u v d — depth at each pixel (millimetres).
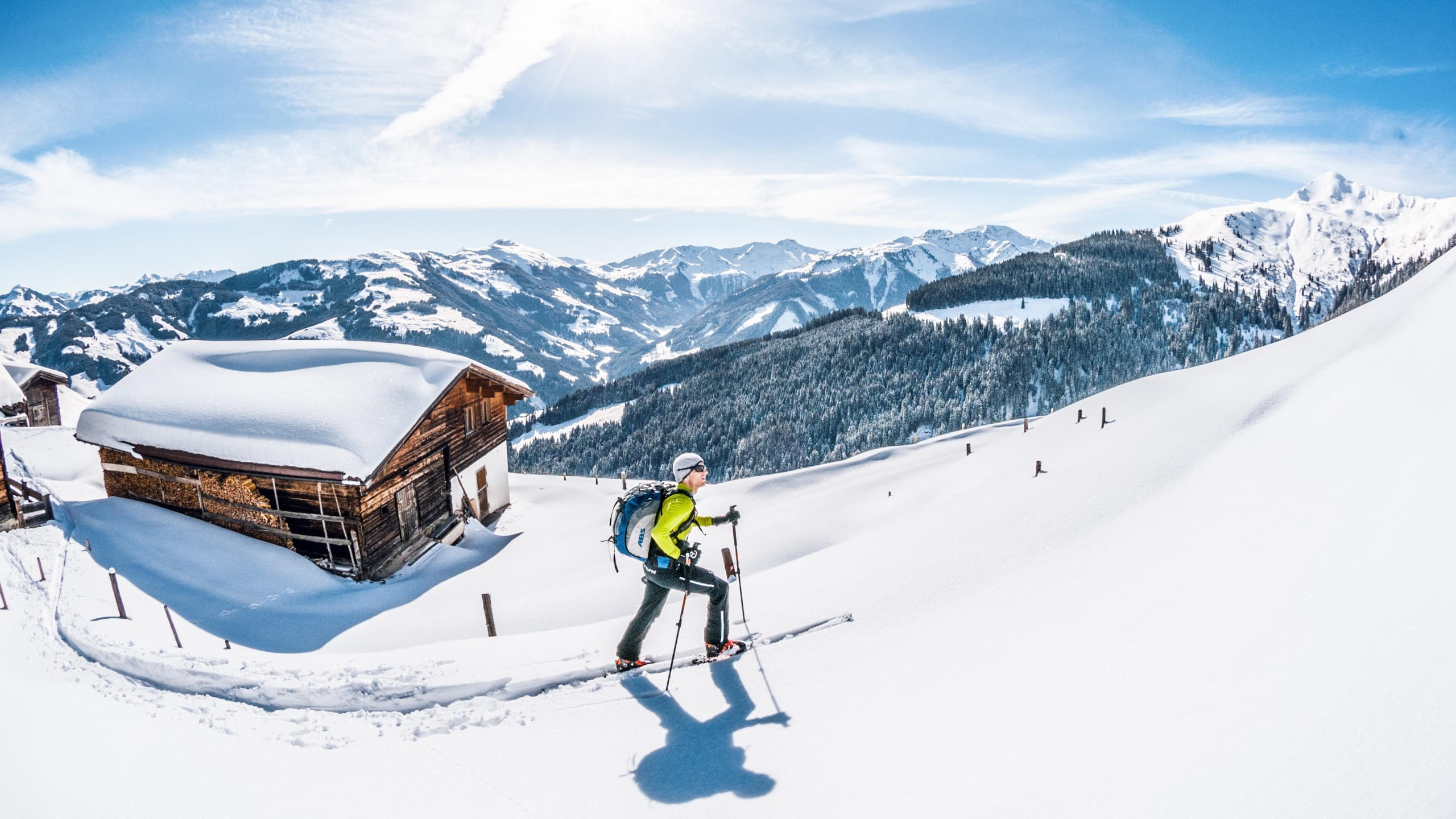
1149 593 3492
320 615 13383
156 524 16562
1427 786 1553
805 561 7855
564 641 5320
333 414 16797
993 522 7270
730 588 6586
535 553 18609
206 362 19906
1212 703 2352
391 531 17516
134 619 10930
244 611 13047
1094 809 2129
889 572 6000
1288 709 2123
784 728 3389
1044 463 12039
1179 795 2021
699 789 3010
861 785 2762
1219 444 7648
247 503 16922
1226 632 2730
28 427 28438
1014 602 4168
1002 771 2520
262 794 3439
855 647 4203
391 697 4680
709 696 3910
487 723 4020
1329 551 2900
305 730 4281
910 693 3385
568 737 3674
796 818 2652
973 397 145625
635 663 4523
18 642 8586
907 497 18062
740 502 23828
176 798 3480
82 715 4926
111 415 17812
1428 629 2061
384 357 19969
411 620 12461
